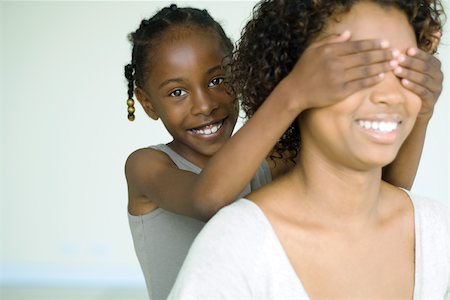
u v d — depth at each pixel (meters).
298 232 0.86
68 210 4.71
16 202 4.74
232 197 0.94
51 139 4.75
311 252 0.86
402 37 0.83
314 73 0.80
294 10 0.85
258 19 0.91
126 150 4.72
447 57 4.18
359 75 0.78
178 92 1.28
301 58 0.84
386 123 0.80
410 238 0.93
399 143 0.83
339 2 0.82
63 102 4.76
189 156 1.33
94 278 4.43
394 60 0.79
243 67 0.95
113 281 4.33
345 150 0.82
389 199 0.94
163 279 1.32
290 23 0.86
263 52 0.89
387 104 0.79
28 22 4.77
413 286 0.91
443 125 4.30
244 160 0.90
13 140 4.79
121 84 4.75
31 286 4.19
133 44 1.38
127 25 4.72
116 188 4.71
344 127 0.80
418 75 0.81
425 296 0.91
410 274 0.91
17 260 4.65
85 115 4.76
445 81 4.24
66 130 4.75
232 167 0.91
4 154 4.78
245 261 0.82
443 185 4.34
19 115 4.79
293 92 0.83
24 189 4.75
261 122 0.88
